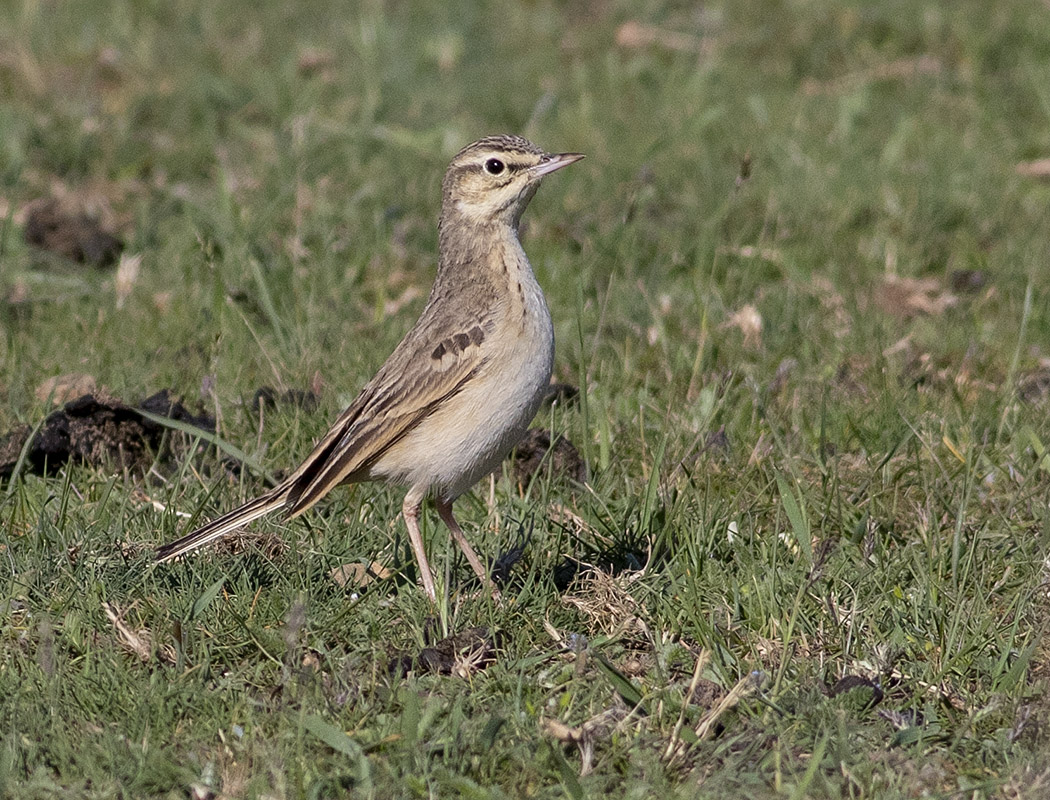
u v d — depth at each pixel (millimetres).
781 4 24422
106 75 22125
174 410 12484
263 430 12336
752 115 20688
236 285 15492
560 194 17922
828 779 7738
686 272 16328
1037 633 9094
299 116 19375
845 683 8594
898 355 14094
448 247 10188
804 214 17297
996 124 20438
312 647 9031
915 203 17484
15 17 24172
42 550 10156
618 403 12914
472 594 9836
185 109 20734
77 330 14453
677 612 9516
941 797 7680
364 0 25672
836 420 12500
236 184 18031
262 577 9992
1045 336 14602
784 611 9328
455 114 21094
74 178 18703
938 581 9859
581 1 25828
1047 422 12375
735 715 8414
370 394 9836
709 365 13797
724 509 10883
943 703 8625
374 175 18625
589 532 10781
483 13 25453
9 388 13039
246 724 8203
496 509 11008
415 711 7969
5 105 20375
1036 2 23953
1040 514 10766
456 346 9703
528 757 7887
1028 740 8125
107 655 8812
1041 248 16562
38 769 7758
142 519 10789
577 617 9594
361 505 10883
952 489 11289
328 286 15750
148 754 7848
